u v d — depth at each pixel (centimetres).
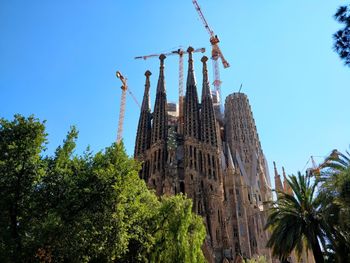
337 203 3097
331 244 3694
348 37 1689
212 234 10400
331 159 3569
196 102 13512
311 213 3688
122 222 3422
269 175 14925
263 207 12850
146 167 12656
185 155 11950
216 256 10025
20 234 2969
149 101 15138
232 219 11456
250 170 13825
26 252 2828
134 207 3800
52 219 2936
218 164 12175
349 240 3444
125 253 4038
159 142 12638
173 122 14988
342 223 3102
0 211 2916
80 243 3156
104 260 3569
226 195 12106
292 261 10419
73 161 3575
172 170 11444
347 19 1688
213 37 18650
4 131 3148
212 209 10875
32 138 3159
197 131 12644
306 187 3806
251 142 14600
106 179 3372
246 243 10981
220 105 16762
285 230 3709
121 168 3634
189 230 5375
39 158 3269
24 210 3077
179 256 4675
